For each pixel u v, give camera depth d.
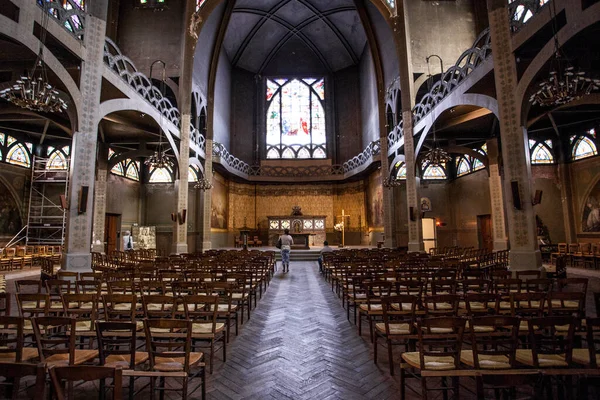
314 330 6.65
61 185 18.84
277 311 8.20
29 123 16.42
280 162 29.72
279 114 31.20
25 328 4.75
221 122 26.47
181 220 17.61
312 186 30.03
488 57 10.86
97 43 10.70
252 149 30.58
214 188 24.88
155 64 18.78
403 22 18.05
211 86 22.97
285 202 29.89
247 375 4.61
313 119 31.12
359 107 29.92
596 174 16.36
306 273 15.12
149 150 19.11
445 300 4.59
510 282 5.65
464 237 22.27
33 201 18.11
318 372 4.70
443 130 17.52
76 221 9.90
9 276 12.97
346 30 28.20
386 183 20.89
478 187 21.11
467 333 4.54
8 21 7.65
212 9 19.34
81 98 10.12
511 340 3.42
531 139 18.61
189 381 4.43
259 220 29.62
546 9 8.65
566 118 15.87
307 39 30.27
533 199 9.49
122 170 21.83
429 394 4.04
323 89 31.47
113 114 15.16
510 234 9.77
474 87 11.87
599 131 16.19
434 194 23.64
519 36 9.57
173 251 17.23
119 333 4.61
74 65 10.46
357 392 4.11
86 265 9.99
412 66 18.45
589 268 14.25
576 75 7.78
